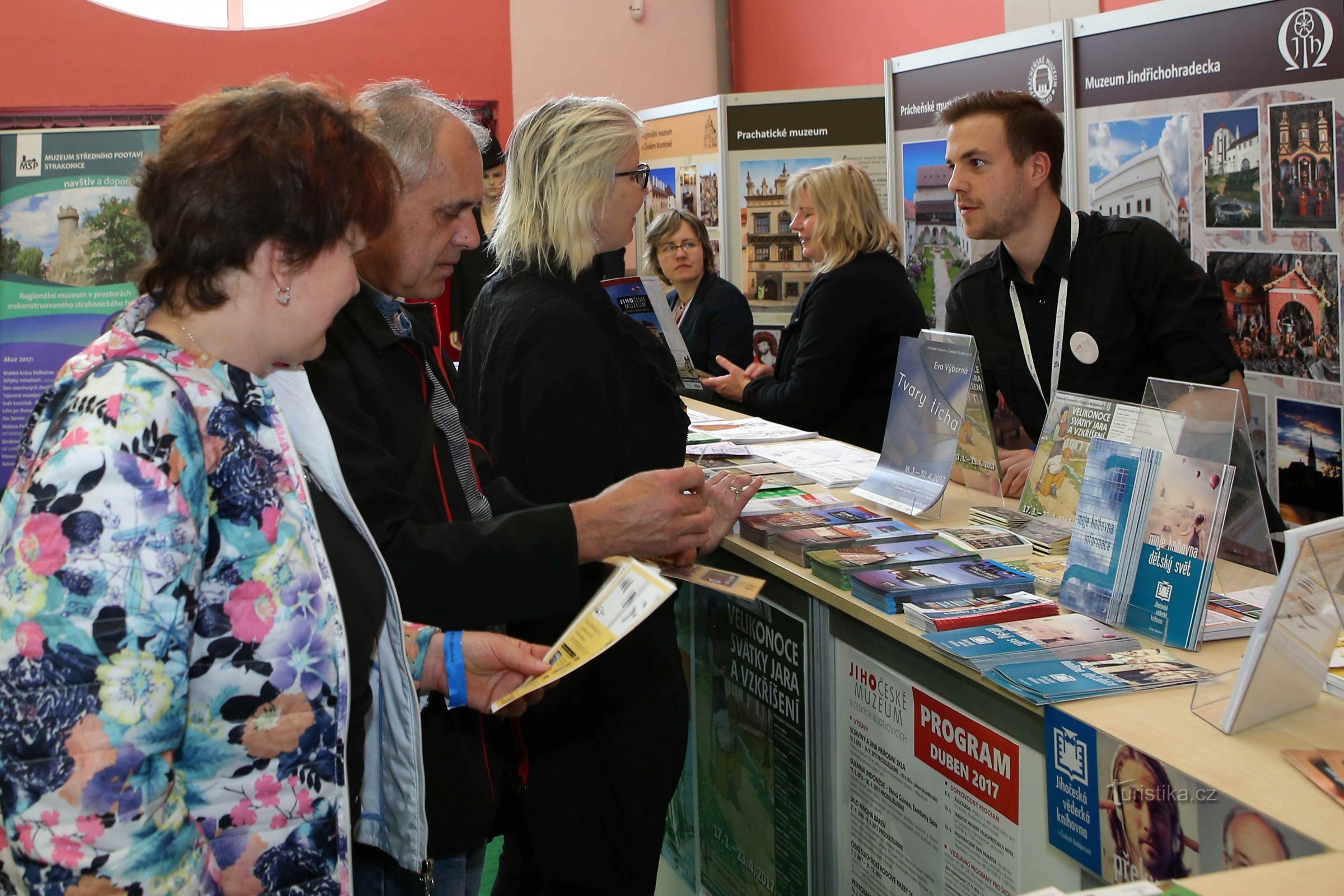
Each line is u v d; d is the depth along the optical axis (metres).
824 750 1.83
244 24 6.72
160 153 0.91
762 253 5.80
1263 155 3.23
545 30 7.23
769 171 5.74
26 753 0.75
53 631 0.76
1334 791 0.96
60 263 3.32
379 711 1.18
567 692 1.74
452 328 3.88
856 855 1.78
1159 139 3.53
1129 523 1.42
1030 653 1.31
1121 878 1.09
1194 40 3.38
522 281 1.77
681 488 1.51
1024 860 1.36
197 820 0.91
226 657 0.90
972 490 2.17
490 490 1.62
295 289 0.92
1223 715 1.11
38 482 0.79
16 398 3.34
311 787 0.95
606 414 1.70
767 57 7.42
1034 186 2.32
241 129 0.89
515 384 1.69
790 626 1.87
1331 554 1.10
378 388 1.35
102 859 0.76
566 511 1.42
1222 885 0.79
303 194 0.89
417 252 1.37
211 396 0.88
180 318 0.91
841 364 2.96
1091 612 1.46
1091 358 2.35
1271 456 3.35
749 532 1.93
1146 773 1.05
